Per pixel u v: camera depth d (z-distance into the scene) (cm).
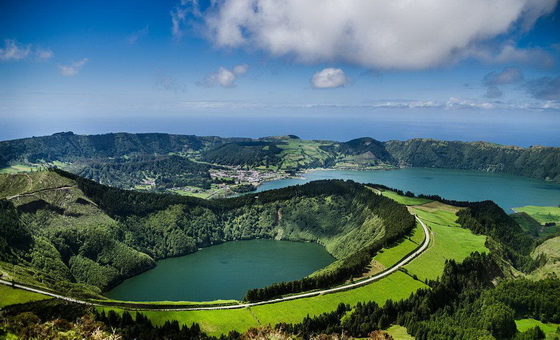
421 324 14375
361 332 14488
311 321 14775
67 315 14450
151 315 15362
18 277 17750
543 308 14988
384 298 17088
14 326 11469
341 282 18762
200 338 13525
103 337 11444
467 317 15362
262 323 15262
